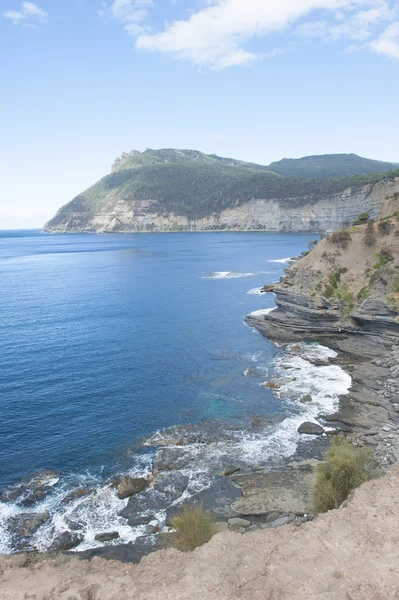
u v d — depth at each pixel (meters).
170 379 49.16
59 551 24.33
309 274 69.50
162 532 25.64
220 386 46.94
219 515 26.88
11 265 176.25
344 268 68.44
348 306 63.16
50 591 14.18
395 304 55.34
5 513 27.45
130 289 110.38
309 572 13.91
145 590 13.79
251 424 38.34
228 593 13.31
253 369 51.53
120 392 45.72
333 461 25.50
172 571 14.73
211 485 29.91
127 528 26.12
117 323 75.00
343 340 61.41
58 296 102.31
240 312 82.25
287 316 69.81
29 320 77.75
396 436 33.81
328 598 12.77
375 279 61.84
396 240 65.50
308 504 27.30
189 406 42.31
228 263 161.12
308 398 42.47
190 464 32.41
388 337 56.09
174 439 35.97
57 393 45.44
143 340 64.38
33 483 30.52
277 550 15.15
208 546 15.91
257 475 30.80
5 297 101.69
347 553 14.74
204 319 77.12
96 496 29.09
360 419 38.25
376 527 16.08
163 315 80.69
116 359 56.00
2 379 49.16
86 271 150.62
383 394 42.62
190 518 21.30
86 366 53.44
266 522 26.00
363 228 71.31
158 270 146.88
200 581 13.98
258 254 189.88
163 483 30.20
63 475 31.55
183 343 62.78
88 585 14.31
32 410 41.56
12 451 34.56
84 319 78.25
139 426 38.53
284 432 36.75
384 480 19.86
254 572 14.14
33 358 56.44
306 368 51.41
